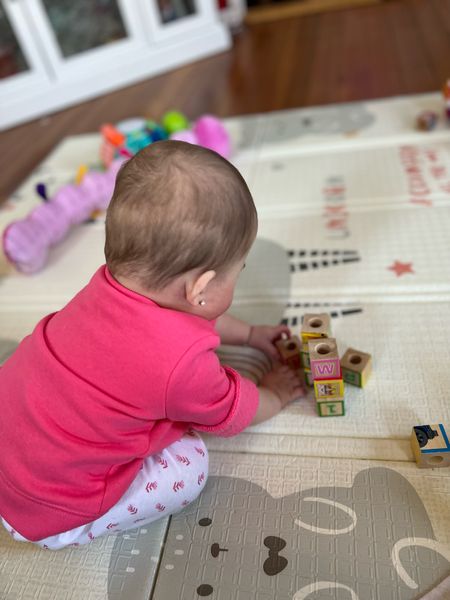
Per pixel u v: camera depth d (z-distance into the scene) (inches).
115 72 103.1
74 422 23.9
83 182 56.0
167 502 27.4
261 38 110.0
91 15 99.8
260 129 68.8
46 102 100.2
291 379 34.1
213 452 31.8
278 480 29.6
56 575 27.1
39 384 24.6
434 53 83.4
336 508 27.6
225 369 28.1
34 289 48.8
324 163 58.1
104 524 26.4
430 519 26.3
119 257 23.9
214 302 26.1
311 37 104.0
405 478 28.4
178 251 22.9
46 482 24.3
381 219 47.6
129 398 23.9
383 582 24.3
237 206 23.3
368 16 106.7
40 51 98.0
